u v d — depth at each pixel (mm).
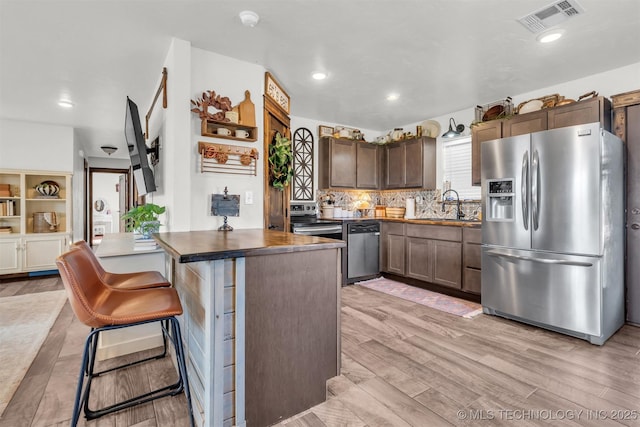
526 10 2088
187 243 1622
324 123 4906
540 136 2645
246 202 2805
